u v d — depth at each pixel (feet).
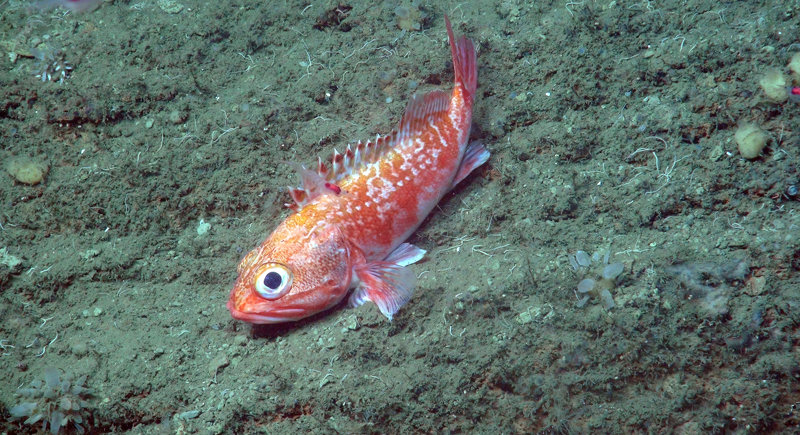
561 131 3.18
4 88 3.33
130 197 3.19
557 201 3.07
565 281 2.94
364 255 3.00
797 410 2.84
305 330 2.97
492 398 2.90
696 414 2.86
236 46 3.47
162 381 2.94
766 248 2.90
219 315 3.04
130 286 3.12
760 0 3.25
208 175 3.22
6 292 3.09
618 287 2.92
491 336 2.92
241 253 3.15
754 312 2.86
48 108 3.30
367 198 2.99
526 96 3.27
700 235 2.97
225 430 2.89
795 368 2.82
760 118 3.06
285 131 3.27
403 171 3.02
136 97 3.32
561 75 3.27
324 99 3.34
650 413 2.86
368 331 2.94
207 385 2.93
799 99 3.03
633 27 3.30
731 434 2.86
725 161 3.04
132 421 2.93
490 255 3.04
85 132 3.30
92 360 2.97
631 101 3.20
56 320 3.06
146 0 3.57
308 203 2.98
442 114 3.07
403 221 3.04
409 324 2.95
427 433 2.90
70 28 3.49
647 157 3.11
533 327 2.91
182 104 3.32
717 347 2.87
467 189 3.18
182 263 3.14
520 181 3.14
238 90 3.36
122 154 3.24
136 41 3.45
